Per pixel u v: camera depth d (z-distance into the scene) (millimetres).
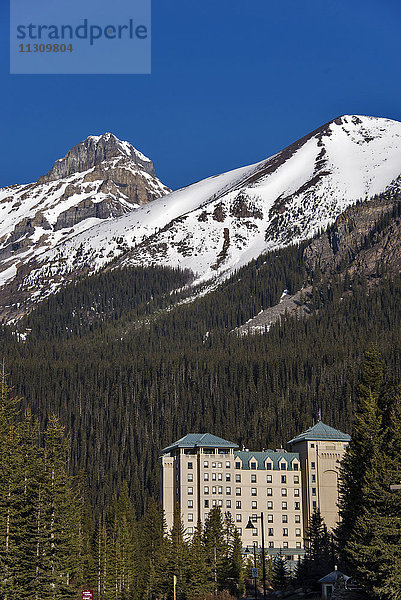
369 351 167375
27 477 159875
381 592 124625
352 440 151750
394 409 149750
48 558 154500
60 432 168875
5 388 176250
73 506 167875
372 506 133875
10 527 152500
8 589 149125
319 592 192625
